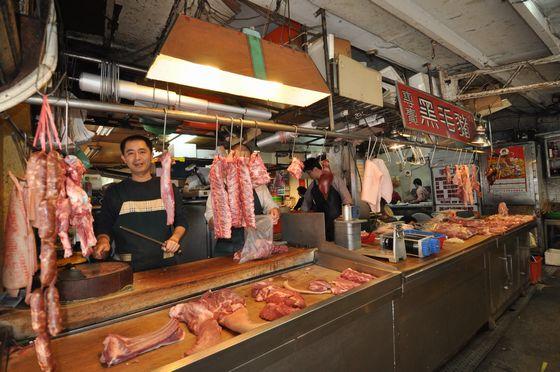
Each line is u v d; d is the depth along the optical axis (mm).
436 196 8672
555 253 6887
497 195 8023
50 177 1296
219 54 2312
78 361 1384
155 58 2117
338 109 4082
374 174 3689
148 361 1387
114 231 2496
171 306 1945
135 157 2533
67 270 1782
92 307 1678
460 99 5934
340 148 5520
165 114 2053
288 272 2664
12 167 1930
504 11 4102
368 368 2047
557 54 4840
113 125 3510
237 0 3479
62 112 2285
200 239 4648
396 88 4348
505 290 4195
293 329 1554
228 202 2420
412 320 2453
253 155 2699
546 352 3355
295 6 3750
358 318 1948
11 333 1489
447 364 3104
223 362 1268
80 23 3008
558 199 8094
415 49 5082
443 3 3900
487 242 3756
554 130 8430
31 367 1337
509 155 7844
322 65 3633
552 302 4777
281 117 4312
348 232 3055
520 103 8039
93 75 2611
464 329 3176
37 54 1473
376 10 3936
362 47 5070
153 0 3184
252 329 1497
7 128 1905
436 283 2762
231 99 3734
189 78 2443
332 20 4211
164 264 2529
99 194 4738
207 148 6320
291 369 1570
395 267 2365
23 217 1514
